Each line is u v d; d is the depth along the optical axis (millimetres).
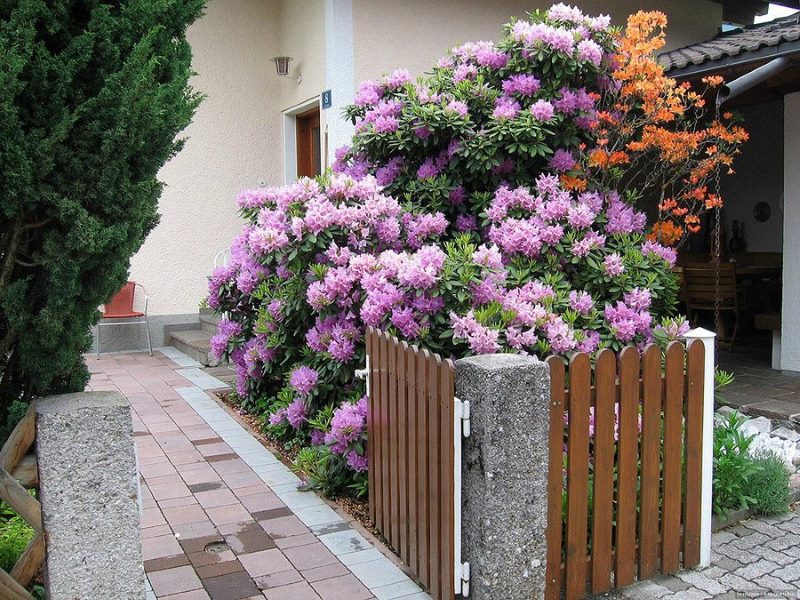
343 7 7410
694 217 5109
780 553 3328
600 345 3885
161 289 8523
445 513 2721
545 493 2664
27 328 2344
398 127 4703
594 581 2887
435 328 3621
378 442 3461
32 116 2203
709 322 8570
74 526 2148
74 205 2209
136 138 2289
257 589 2973
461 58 5129
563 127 4703
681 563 3182
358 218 4109
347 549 3338
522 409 2584
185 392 6426
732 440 3846
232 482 4219
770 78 5531
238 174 8750
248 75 8703
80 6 2316
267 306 5094
